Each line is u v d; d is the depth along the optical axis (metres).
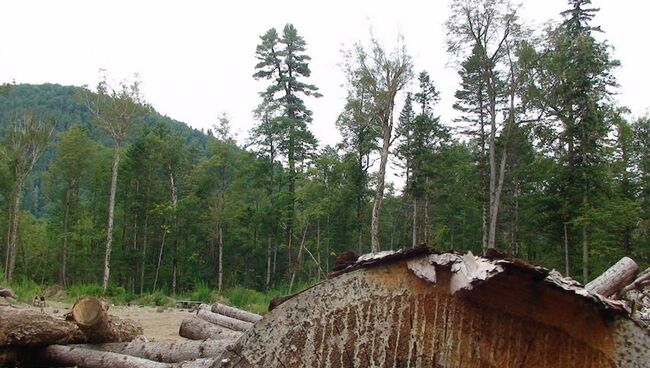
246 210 36.34
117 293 22.45
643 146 28.22
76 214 41.31
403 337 2.64
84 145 39.75
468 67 25.55
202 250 42.88
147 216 38.91
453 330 2.59
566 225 23.56
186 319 6.42
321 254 36.12
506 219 31.12
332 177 31.77
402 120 34.16
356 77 25.97
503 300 2.50
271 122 34.88
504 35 24.00
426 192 33.81
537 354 2.48
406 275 2.70
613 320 2.39
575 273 25.41
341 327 2.71
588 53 22.83
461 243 36.38
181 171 41.56
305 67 37.12
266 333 2.78
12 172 36.75
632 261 5.54
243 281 40.97
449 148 35.50
